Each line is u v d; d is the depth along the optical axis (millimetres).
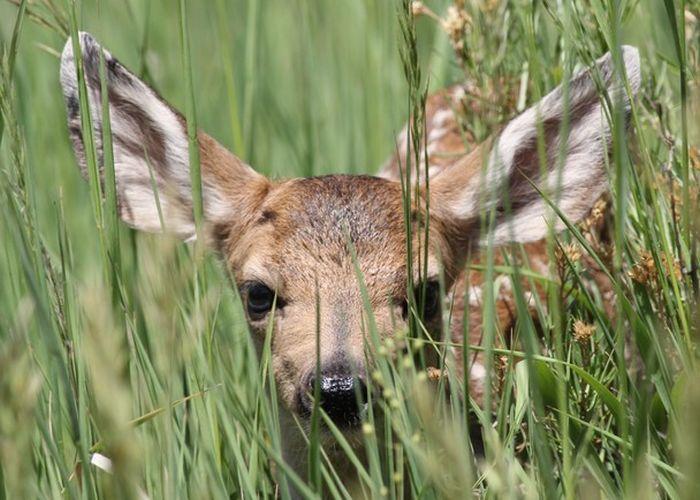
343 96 15562
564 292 9906
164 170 10734
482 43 11539
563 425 7359
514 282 7105
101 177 10555
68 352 8617
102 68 9109
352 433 8562
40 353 9547
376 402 8492
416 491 7246
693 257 8484
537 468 7523
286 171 14680
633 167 9219
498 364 9188
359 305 9125
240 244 10297
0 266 11492
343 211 9758
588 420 8797
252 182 10625
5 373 5969
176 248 7449
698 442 5383
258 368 8797
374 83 15258
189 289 9484
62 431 8516
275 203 10094
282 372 9242
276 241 9750
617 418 8344
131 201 10812
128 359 8617
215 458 8344
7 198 8773
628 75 9398
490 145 10328
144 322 9492
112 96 10438
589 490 7238
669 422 8062
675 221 8891
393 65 15320
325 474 7621
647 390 7105
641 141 8844
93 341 5637
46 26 11133
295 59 16156
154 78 14484
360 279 8156
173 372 8219
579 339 8992
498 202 10430
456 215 10359
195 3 17406
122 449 5680
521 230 10516
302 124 14992
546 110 10039
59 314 8711
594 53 9852
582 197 10242
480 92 11578
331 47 16094
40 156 14336
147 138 10680
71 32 9203
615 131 7906
